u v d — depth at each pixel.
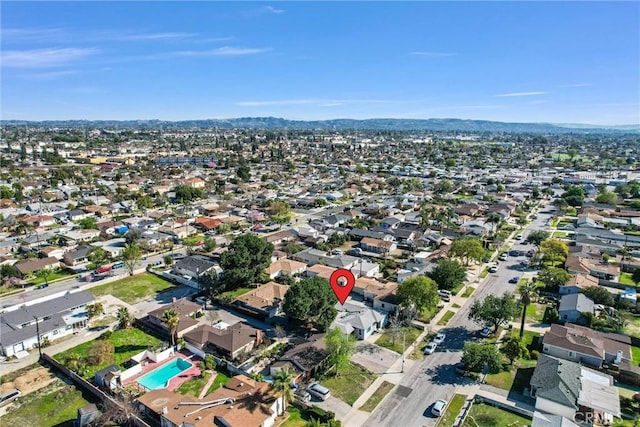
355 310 79.31
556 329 71.44
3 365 66.12
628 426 51.66
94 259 111.50
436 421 52.56
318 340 67.75
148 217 155.50
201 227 144.12
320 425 49.25
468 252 103.69
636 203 172.38
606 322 76.38
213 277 90.12
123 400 55.16
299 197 197.50
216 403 53.16
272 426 51.53
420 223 148.50
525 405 55.41
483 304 75.31
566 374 57.69
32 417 54.38
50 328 74.12
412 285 77.69
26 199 182.62
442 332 75.19
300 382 60.09
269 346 70.69
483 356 61.69
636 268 99.50
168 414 51.06
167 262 109.69
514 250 123.25
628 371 60.56
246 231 143.25
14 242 126.00
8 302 87.56
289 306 72.38
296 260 112.31
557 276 92.75
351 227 144.25
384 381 61.06
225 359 66.31
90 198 183.25
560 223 154.62
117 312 83.88
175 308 81.06
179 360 67.12
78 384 61.34
